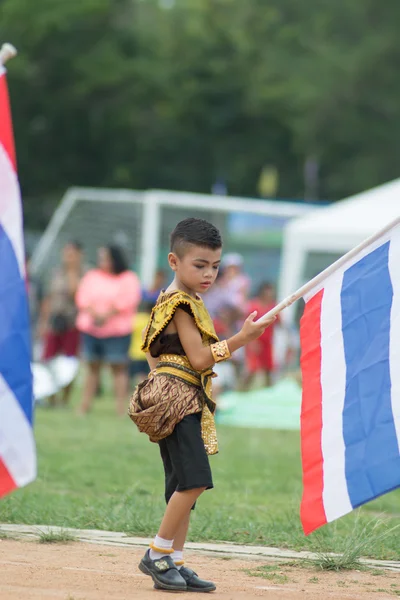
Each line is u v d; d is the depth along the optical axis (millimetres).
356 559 13508
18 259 10992
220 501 17844
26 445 10695
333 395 11391
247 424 33281
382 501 19188
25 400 10734
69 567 12414
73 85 95438
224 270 39719
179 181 105062
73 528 15016
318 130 108062
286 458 24656
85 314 33156
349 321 11508
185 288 11969
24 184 98875
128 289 33062
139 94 98000
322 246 42938
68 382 36375
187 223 11812
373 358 11211
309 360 11719
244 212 59531
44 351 37156
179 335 11742
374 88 109938
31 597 10570
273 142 108188
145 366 39062
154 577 11422
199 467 11516
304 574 12664
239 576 12422
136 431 28797
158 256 59156
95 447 24766
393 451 10781
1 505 16219
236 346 11570
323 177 114188
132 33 100688
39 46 94375
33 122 96188
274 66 109625
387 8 116750
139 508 16219
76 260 37250
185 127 103125
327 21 118625
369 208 43156
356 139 109812
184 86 101938
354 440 11055
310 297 11883
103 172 101062
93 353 33312
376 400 11047
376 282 11430
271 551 14031
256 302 42844
